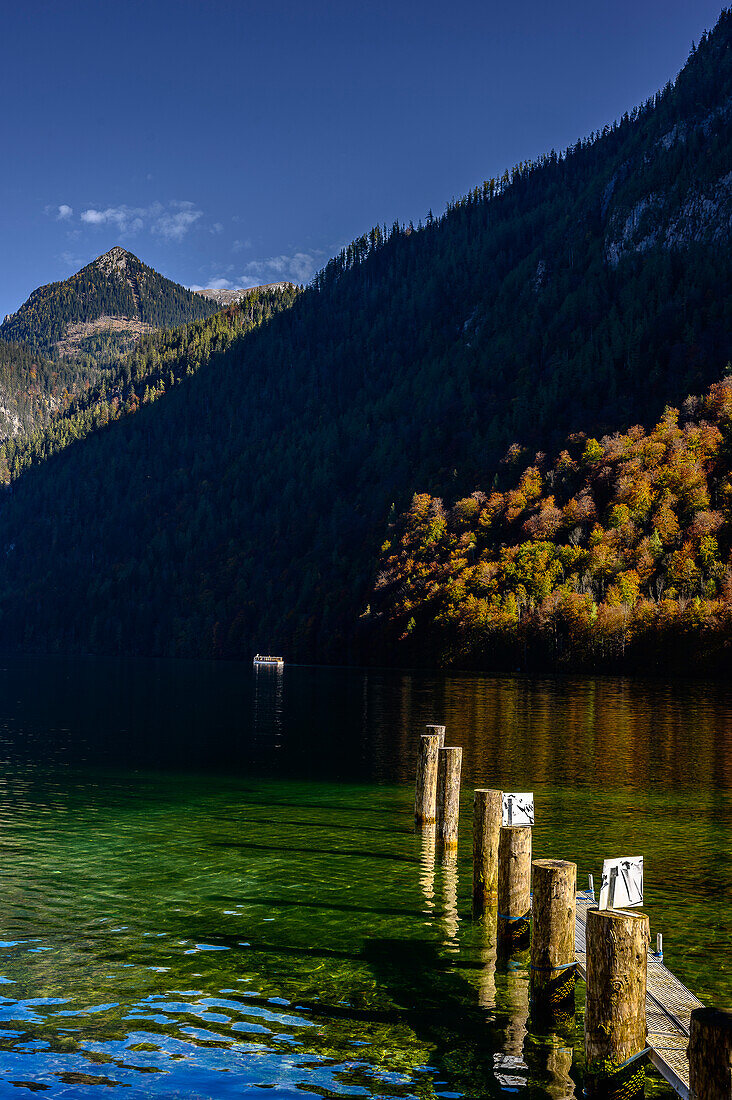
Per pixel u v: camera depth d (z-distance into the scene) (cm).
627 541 14700
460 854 2312
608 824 2684
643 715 6288
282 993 1409
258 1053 1216
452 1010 1365
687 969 1512
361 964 1537
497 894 1744
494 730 5297
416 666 15425
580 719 5978
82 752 4253
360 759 4097
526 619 13838
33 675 11762
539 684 10162
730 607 11744
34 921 1722
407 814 2844
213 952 1576
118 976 1457
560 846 2403
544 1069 1192
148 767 3800
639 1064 1102
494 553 16400
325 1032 1282
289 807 2950
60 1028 1273
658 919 1784
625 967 1105
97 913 1780
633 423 18888
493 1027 1311
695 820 2742
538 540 16025
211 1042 1242
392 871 2134
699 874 2131
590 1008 1128
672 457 16112
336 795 3186
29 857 2231
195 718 6012
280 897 1909
